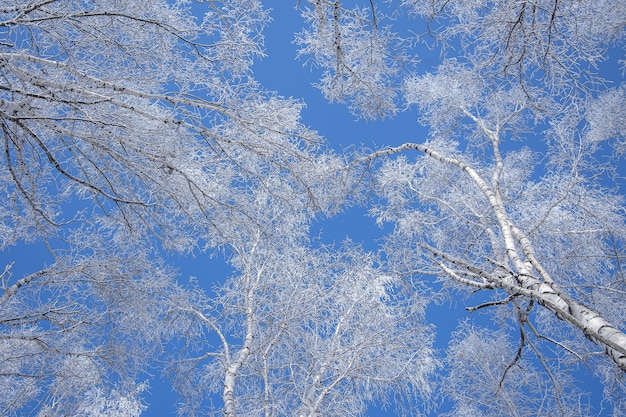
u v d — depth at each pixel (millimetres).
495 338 7789
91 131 3840
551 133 6820
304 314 6992
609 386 6391
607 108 6754
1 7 3564
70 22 3676
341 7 4406
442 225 7520
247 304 6875
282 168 4391
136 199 4379
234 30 4406
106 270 5105
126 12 4070
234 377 5570
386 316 7145
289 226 6637
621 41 6777
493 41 5695
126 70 4105
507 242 4457
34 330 5348
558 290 3287
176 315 6996
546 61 5531
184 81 4148
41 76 3492
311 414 5848
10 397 5531
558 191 6562
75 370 5676
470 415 7418
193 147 4145
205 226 4680
